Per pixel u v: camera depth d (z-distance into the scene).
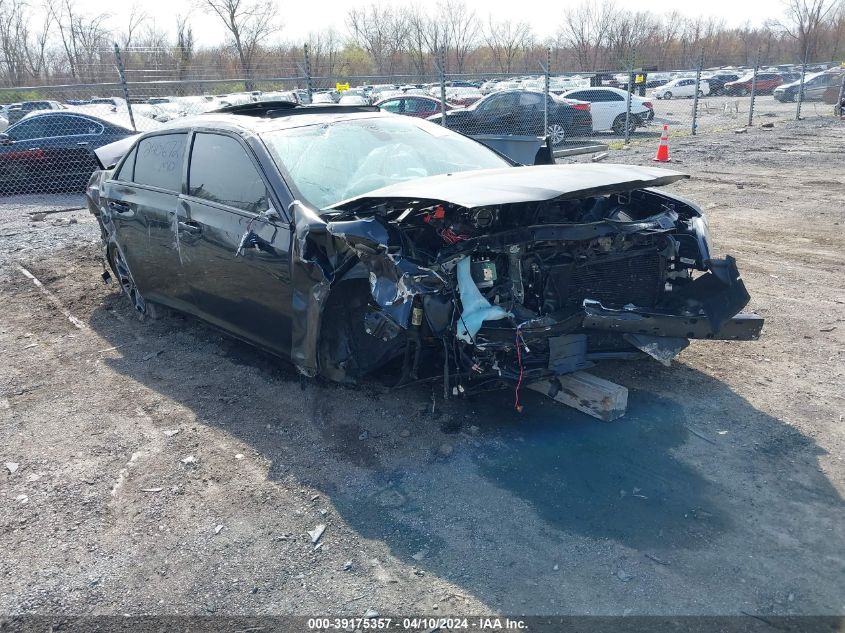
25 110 16.75
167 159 4.97
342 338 3.75
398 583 2.73
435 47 44.59
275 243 3.79
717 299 3.62
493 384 3.64
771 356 4.55
